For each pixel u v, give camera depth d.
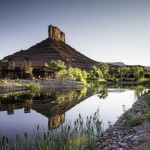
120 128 14.03
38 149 9.45
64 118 19.59
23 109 24.58
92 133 12.21
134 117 14.55
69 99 35.28
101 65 184.25
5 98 34.34
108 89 64.44
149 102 20.92
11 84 50.25
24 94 41.31
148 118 14.51
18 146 9.59
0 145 8.70
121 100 34.66
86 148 10.52
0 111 23.12
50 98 35.97
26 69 72.38
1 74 67.19
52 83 67.00
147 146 9.79
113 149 10.07
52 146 9.59
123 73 179.88
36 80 63.03
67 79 82.19
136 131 12.41
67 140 9.86
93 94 45.56
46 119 19.09
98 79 150.50
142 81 123.62
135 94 43.41
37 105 27.86
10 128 15.76
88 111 23.75
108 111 23.77
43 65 88.25
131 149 9.76
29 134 13.84
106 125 16.36
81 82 85.31
